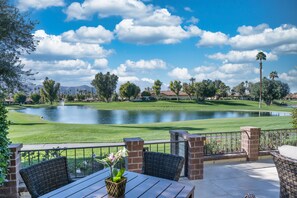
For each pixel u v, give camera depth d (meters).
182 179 4.86
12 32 6.75
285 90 57.56
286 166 3.04
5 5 6.58
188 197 2.32
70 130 15.49
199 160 4.88
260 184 4.65
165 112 42.34
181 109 48.66
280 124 17.89
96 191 2.34
